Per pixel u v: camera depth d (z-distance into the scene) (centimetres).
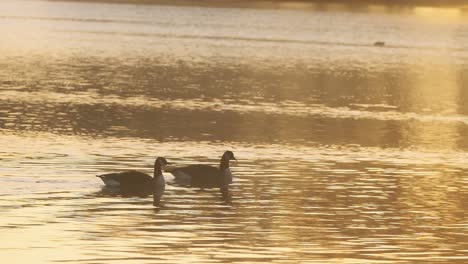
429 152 4862
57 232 2906
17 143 4581
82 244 2778
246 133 5250
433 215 3328
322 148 4838
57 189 3544
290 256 2722
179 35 16912
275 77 9112
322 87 8325
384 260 2712
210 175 3819
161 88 7488
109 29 17812
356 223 3170
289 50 13900
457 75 10712
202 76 8800
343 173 4125
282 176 4003
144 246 2780
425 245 2897
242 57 11900
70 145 4591
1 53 10669
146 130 5200
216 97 7025
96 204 3322
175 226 3039
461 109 7112
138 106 6234
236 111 6219
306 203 3469
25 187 3553
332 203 3484
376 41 17612
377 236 2997
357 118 6197
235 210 3312
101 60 10238
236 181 3866
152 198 3475
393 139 5294
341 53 13712
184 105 6412
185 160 4325
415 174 4169
